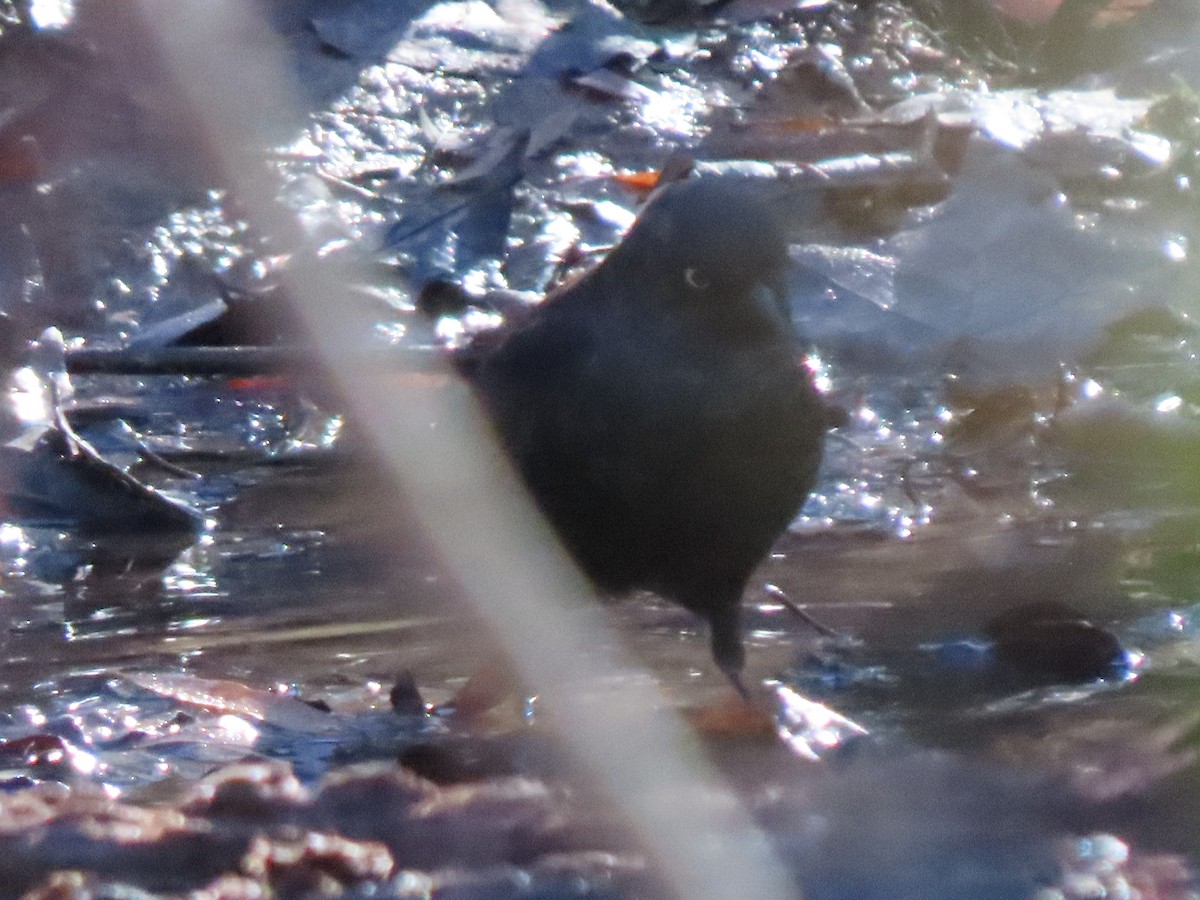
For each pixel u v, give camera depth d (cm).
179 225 1426
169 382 1250
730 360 831
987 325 1356
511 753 732
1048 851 627
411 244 1409
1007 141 1569
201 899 570
